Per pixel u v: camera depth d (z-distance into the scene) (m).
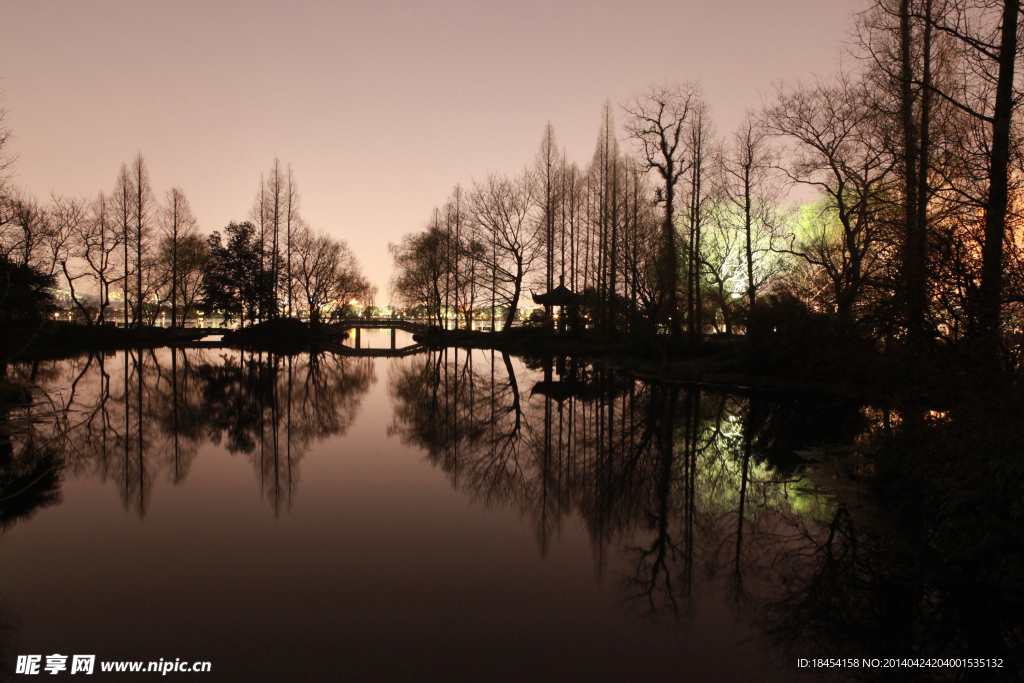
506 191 47.31
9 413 14.64
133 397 18.06
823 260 17.64
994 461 5.96
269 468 10.03
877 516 7.39
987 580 5.54
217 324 83.31
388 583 5.75
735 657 4.53
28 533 7.00
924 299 8.77
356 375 25.75
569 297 43.94
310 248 54.44
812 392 18.53
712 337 35.03
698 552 6.52
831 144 18.38
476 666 4.38
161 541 6.78
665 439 12.48
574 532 7.17
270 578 5.83
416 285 59.50
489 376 25.84
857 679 4.17
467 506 8.13
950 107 11.91
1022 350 7.54
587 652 4.58
